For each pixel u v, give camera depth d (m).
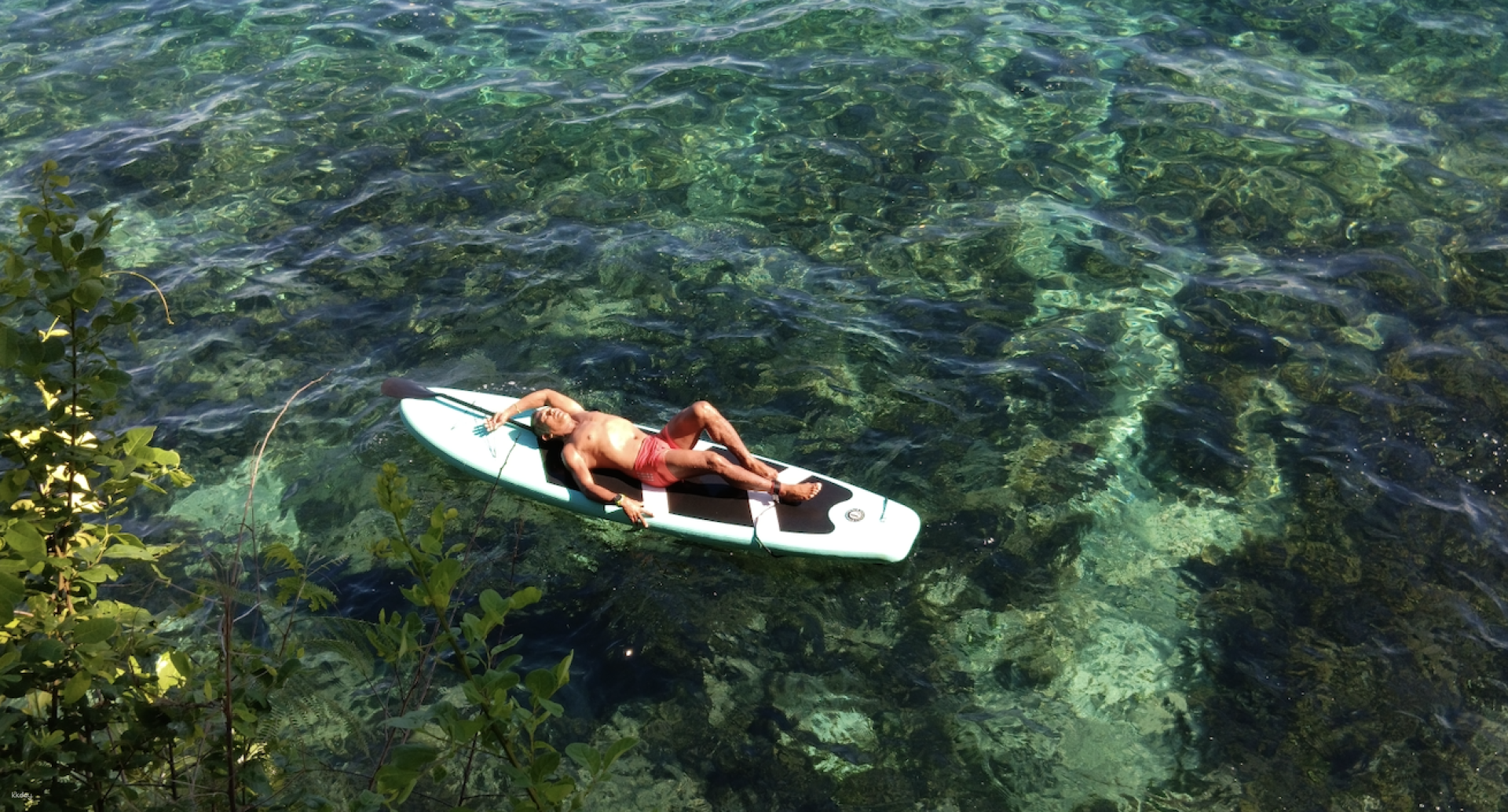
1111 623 6.21
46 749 2.92
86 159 10.59
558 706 2.74
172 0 13.55
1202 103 11.08
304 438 7.59
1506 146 10.41
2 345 2.94
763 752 5.53
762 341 8.34
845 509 6.88
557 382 8.01
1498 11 12.56
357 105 11.36
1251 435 7.46
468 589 6.43
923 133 10.73
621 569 6.62
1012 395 7.82
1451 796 5.25
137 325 8.54
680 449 7.06
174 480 3.53
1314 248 9.23
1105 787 5.35
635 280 8.95
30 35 12.82
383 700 5.61
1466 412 7.54
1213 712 5.69
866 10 12.88
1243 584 6.41
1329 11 12.67
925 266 9.09
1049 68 11.70
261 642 5.99
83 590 3.29
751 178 10.16
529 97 11.43
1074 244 9.29
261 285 8.95
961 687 5.88
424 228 9.61
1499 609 6.22
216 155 10.58
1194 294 8.75
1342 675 5.86
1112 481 7.14
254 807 3.13
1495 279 8.80
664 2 13.36
